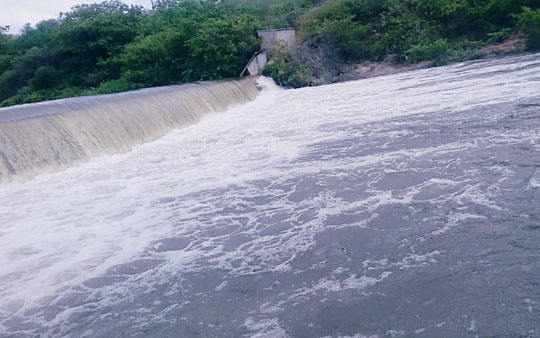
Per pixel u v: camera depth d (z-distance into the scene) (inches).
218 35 1112.2
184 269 247.8
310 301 208.1
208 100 742.5
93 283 241.1
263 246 262.8
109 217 322.3
